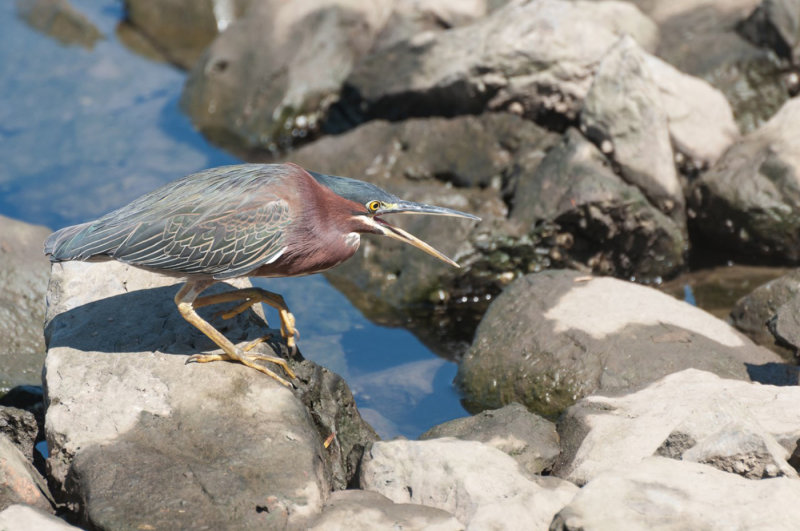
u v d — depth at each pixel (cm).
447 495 817
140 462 796
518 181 1512
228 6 2278
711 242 1527
